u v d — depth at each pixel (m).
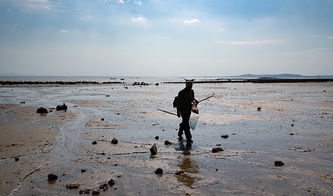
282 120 12.36
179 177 5.25
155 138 8.58
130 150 7.16
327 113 14.77
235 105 19.16
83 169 5.56
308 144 7.85
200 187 4.77
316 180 5.10
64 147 7.31
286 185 4.87
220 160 6.34
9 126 10.30
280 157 6.57
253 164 6.05
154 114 14.27
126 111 15.45
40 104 19.17
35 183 4.86
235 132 9.67
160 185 4.84
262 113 14.81
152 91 38.75
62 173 5.38
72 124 10.98
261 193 4.53
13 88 45.41
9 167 5.65
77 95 29.39
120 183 4.93
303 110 16.17
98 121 11.81
